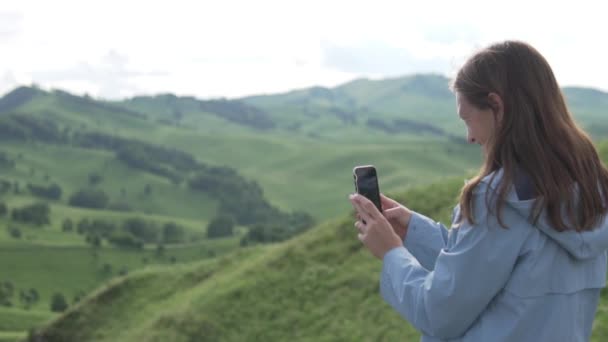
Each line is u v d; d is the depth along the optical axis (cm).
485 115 216
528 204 196
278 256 1878
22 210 18475
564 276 202
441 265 204
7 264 14750
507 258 197
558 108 210
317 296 1609
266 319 1612
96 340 1966
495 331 202
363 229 234
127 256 16300
